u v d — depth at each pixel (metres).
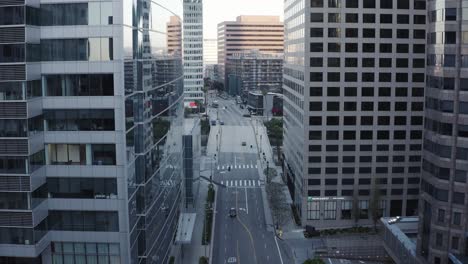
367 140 117.69
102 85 55.00
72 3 53.69
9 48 51.62
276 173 165.75
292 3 134.00
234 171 178.75
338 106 116.06
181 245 101.06
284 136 164.38
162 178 77.06
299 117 124.94
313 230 115.12
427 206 82.44
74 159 56.97
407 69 115.38
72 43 54.41
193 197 130.00
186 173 125.88
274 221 122.88
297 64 126.81
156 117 71.00
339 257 103.00
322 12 112.50
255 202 141.62
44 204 57.25
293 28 133.12
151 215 68.44
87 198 57.81
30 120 53.09
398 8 113.25
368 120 116.94
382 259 101.88
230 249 107.06
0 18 51.06
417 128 117.75
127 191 57.72
